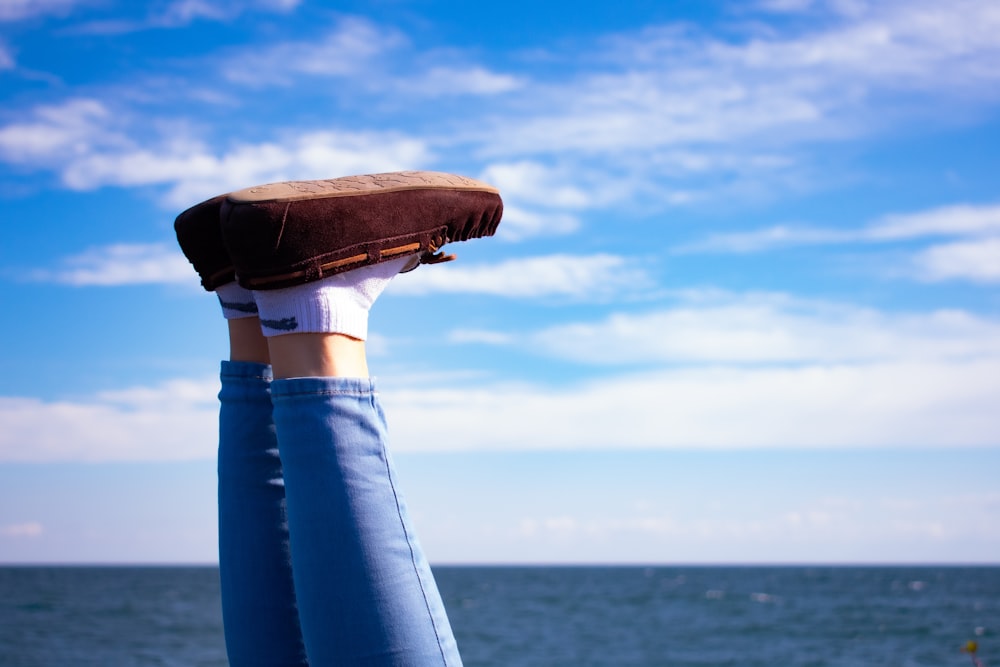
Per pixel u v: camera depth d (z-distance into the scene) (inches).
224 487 42.2
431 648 32.4
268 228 32.0
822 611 2896.2
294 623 40.8
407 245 34.9
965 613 2758.4
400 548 32.8
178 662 1406.3
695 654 1615.4
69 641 1772.9
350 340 34.2
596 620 2534.5
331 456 32.5
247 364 42.3
